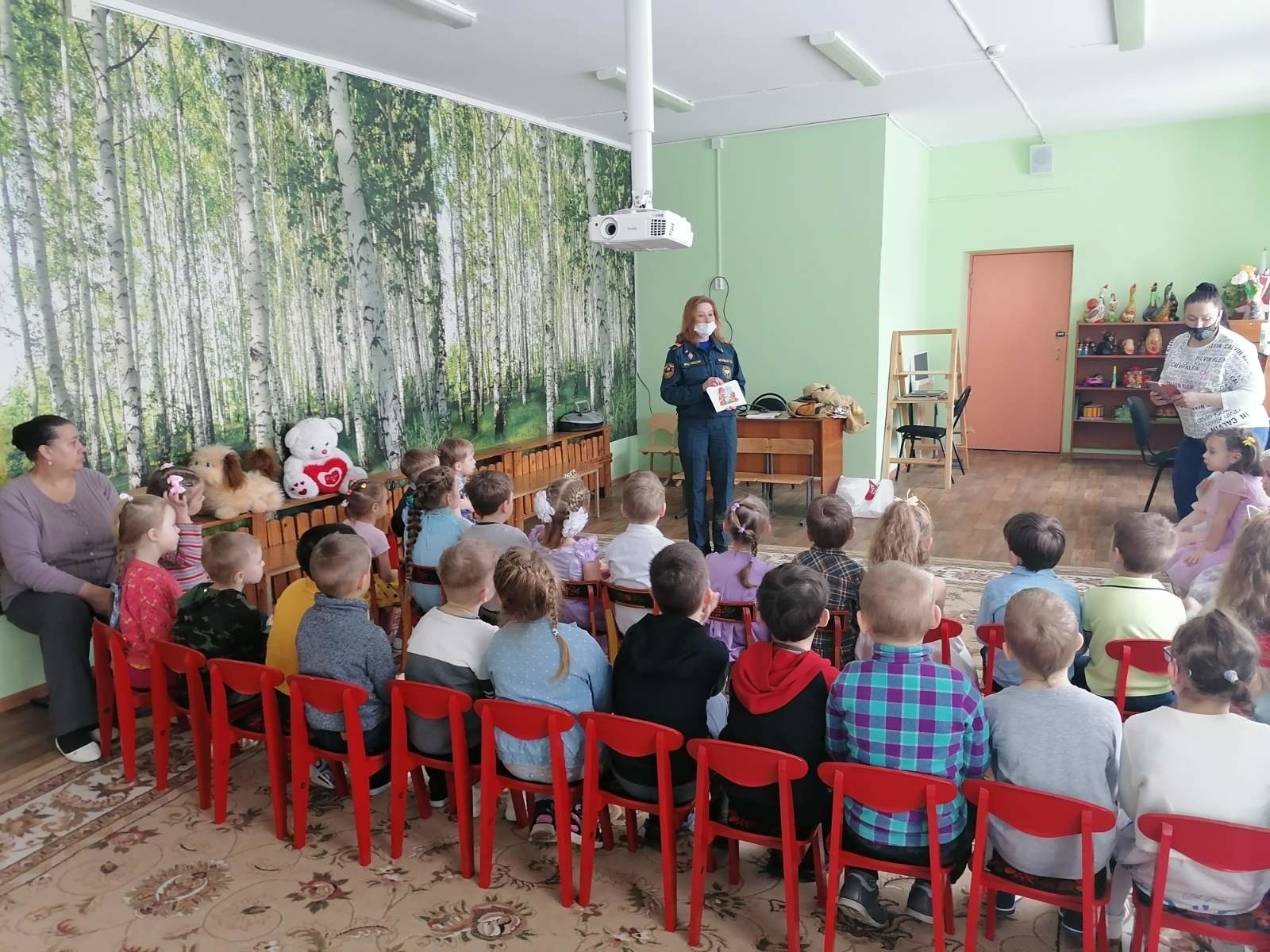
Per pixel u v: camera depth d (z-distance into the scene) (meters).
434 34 4.21
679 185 7.33
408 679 2.35
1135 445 8.17
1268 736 1.58
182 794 2.67
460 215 5.52
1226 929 1.58
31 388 3.35
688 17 4.16
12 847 2.39
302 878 2.22
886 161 6.59
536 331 6.33
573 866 2.26
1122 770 1.72
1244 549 2.21
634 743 1.93
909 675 1.79
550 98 5.60
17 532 2.98
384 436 5.04
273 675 2.29
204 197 3.98
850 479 6.31
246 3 3.69
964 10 4.27
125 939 2.01
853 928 2.00
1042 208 8.04
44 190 3.36
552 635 2.15
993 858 1.82
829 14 4.20
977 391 8.80
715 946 1.95
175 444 3.92
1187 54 5.17
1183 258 7.62
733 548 2.85
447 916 2.07
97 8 3.50
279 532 4.19
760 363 7.29
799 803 1.91
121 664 2.68
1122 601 2.31
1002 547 5.16
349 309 4.77
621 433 7.61
